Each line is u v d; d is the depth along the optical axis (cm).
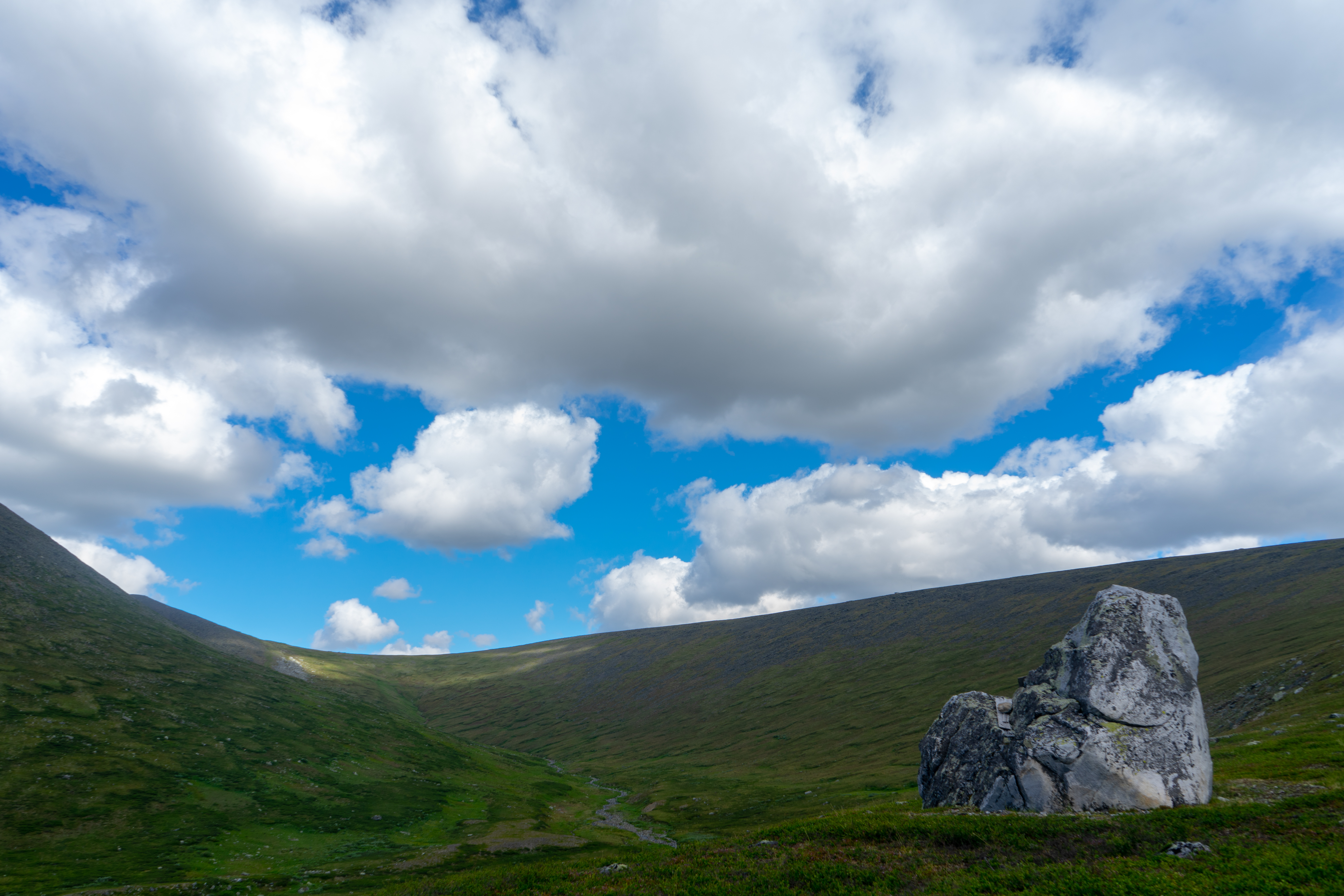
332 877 6206
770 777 14538
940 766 4472
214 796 8519
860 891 2414
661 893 2605
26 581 14725
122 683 11806
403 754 13700
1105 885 2111
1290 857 2173
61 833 6594
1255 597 19888
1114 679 3753
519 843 8194
